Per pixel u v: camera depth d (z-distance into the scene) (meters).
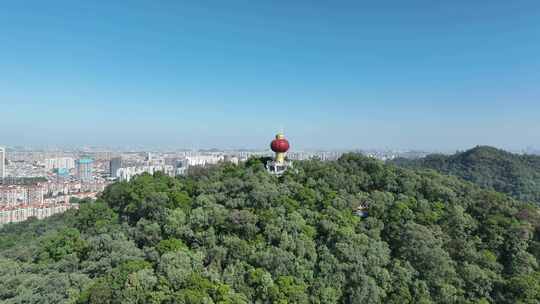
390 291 61.81
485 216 82.12
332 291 58.41
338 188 89.94
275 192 80.19
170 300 51.62
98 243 71.31
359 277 60.91
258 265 61.34
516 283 61.78
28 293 58.38
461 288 63.84
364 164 102.88
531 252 73.75
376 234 72.06
